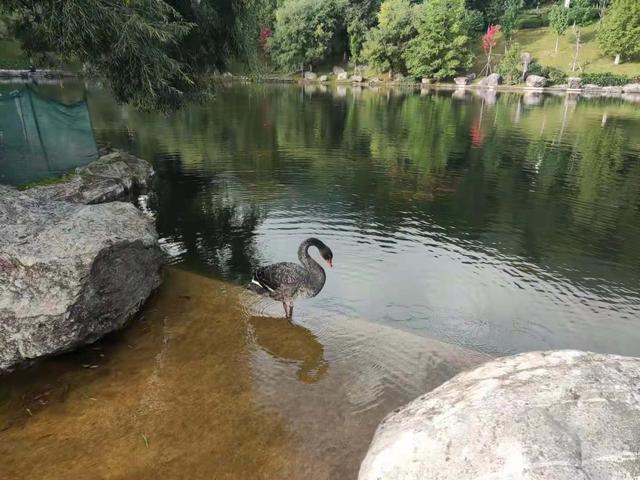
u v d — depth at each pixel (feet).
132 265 19.06
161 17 37.52
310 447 12.78
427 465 7.87
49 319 15.66
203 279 23.73
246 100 126.52
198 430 13.30
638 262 29.81
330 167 53.93
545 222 36.91
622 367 9.32
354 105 119.55
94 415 13.83
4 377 15.52
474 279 26.94
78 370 15.98
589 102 135.64
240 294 22.22
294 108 110.32
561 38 222.48
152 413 13.96
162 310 20.31
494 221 37.01
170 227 34.22
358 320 20.27
